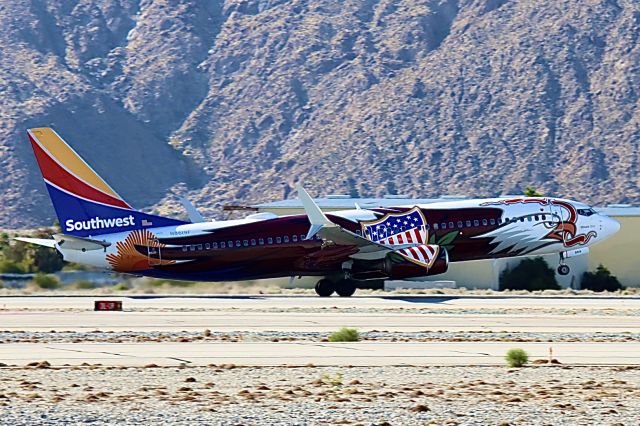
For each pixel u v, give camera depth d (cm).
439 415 8575
